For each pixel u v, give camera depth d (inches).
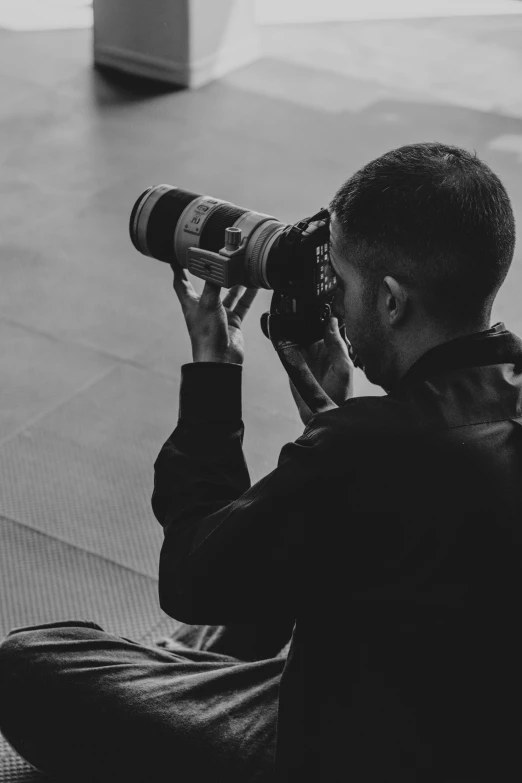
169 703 57.2
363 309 43.1
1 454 104.7
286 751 45.8
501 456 40.6
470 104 201.0
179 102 198.2
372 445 40.9
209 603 46.2
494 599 40.6
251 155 177.2
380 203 40.5
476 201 39.8
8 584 88.4
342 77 212.5
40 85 203.5
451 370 41.8
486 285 40.9
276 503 42.5
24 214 154.5
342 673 44.3
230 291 63.6
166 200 65.4
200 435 51.2
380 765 43.1
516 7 260.5
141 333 127.2
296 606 45.4
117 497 99.6
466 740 42.6
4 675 60.6
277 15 247.1
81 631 62.9
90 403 113.7
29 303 132.0
